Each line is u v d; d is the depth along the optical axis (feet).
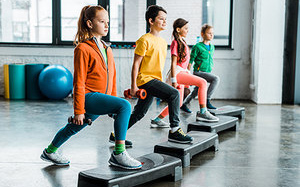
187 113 16.14
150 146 10.53
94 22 7.30
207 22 21.75
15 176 7.88
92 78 7.29
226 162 9.07
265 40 19.20
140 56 9.22
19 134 11.90
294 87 19.33
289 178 7.95
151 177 7.11
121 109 7.09
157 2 21.68
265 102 19.58
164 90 9.21
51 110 16.75
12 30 22.13
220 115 13.67
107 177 6.55
